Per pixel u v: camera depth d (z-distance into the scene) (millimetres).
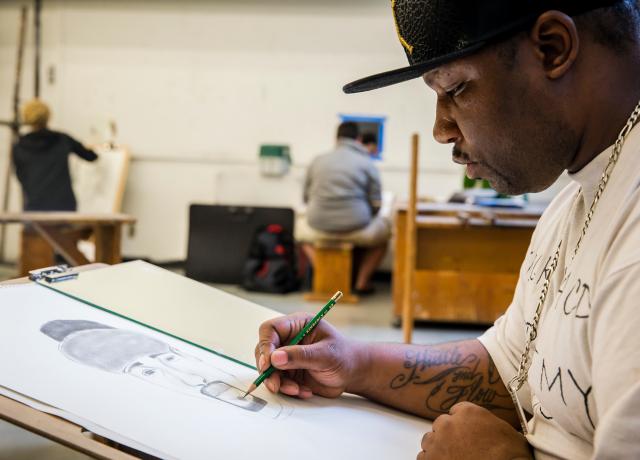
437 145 4773
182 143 5074
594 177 571
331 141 4941
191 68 5004
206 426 618
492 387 832
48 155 4113
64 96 5180
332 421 710
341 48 4871
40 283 887
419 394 824
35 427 551
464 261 3254
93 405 606
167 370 715
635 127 539
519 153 573
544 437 616
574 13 520
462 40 550
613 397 457
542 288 710
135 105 5094
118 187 4891
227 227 4473
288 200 4789
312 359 751
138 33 5023
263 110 4977
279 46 4910
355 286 4566
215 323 869
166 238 5152
